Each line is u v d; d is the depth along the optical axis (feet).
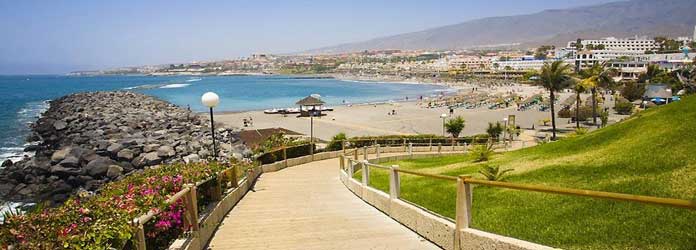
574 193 15.24
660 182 27.27
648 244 19.52
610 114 209.05
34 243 12.57
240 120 186.80
